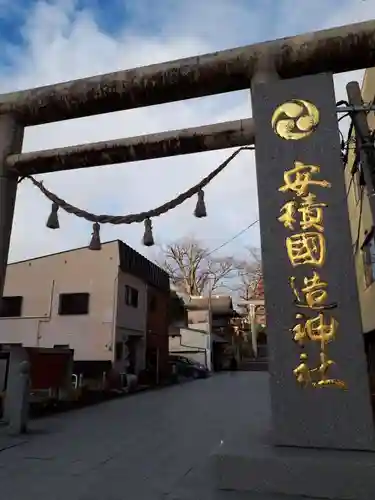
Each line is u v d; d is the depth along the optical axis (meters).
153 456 5.65
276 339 4.31
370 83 8.99
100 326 18.33
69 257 19.67
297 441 4.05
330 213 4.49
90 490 4.25
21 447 6.22
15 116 6.53
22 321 19.36
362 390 4.00
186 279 37.88
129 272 19.91
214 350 34.53
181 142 5.81
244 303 40.72
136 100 6.06
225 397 13.84
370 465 3.61
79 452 5.90
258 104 5.07
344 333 4.15
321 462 3.74
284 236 4.56
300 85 4.99
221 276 39.78
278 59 5.34
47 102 6.31
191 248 38.62
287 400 4.15
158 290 23.78
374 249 9.95
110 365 17.66
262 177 4.81
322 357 4.14
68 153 6.22
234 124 5.64
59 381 11.26
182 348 32.28
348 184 12.55
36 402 9.77
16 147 6.55
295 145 4.79
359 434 3.92
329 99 4.88
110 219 6.18
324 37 5.21
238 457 4.00
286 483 3.80
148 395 14.85
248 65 5.45
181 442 6.57
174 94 5.93
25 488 4.32
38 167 6.40
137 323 20.56
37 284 19.69
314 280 4.34
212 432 7.43
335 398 4.04
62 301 19.20
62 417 9.39
